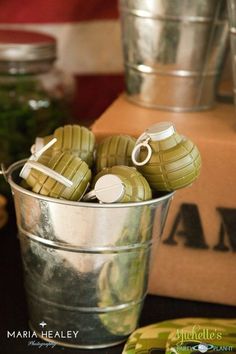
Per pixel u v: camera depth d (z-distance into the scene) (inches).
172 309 28.1
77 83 38.7
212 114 30.2
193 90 29.8
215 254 28.0
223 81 34.9
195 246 28.1
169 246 28.3
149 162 24.0
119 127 27.6
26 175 23.8
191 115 29.8
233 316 27.8
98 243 23.4
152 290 29.0
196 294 28.7
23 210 24.2
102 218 22.9
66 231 23.3
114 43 37.8
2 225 33.2
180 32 28.5
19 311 27.5
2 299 28.3
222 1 28.3
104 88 38.6
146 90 30.2
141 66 29.9
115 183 22.7
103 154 25.0
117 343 25.6
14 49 34.4
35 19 38.1
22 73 35.6
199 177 27.1
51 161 23.7
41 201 23.1
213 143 26.6
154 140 24.0
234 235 27.6
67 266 23.9
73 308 24.6
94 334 25.0
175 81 29.6
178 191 27.4
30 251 24.6
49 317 25.1
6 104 35.3
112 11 37.2
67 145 24.7
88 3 37.3
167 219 27.9
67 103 37.4
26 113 35.4
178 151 23.8
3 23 38.4
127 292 24.7
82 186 23.5
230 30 27.0
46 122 35.9
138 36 29.4
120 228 23.2
